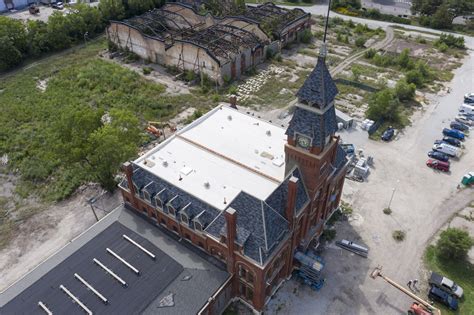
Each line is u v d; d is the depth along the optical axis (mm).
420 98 106562
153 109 101438
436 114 99750
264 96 107812
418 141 90062
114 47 131750
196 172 58156
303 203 53375
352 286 58625
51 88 110438
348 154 83188
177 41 113250
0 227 69062
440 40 137250
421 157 85188
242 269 50781
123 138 71625
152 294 49094
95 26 146000
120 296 48750
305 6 176000
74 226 68625
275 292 57594
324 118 48125
